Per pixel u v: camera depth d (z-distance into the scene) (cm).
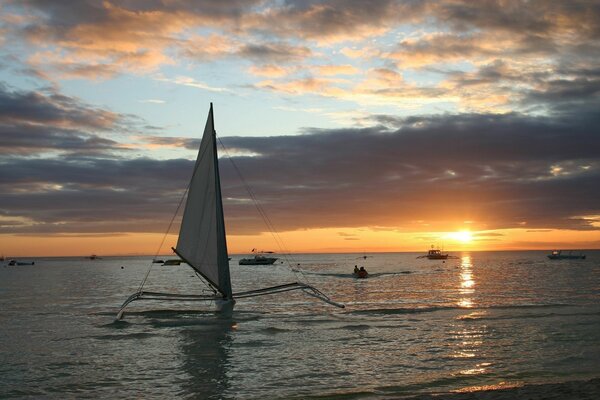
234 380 1845
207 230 3484
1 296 5500
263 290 3666
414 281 7838
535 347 2377
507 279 8162
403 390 1716
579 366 2025
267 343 2506
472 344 2455
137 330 2906
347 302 4534
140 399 1638
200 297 3519
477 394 1659
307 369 1997
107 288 6850
